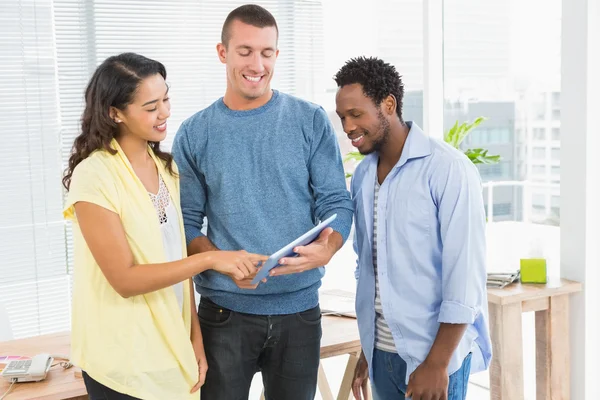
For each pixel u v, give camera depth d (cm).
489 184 351
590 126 280
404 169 185
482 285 180
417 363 185
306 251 184
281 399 214
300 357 209
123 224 177
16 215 374
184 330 188
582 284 286
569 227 290
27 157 374
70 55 378
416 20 385
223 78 412
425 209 181
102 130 177
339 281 432
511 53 334
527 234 334
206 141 207
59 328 390
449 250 176
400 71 400
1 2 361
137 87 175
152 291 175
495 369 278
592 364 290
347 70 185
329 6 429
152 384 181
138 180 179
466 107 361
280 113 205
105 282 178
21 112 371
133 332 179
